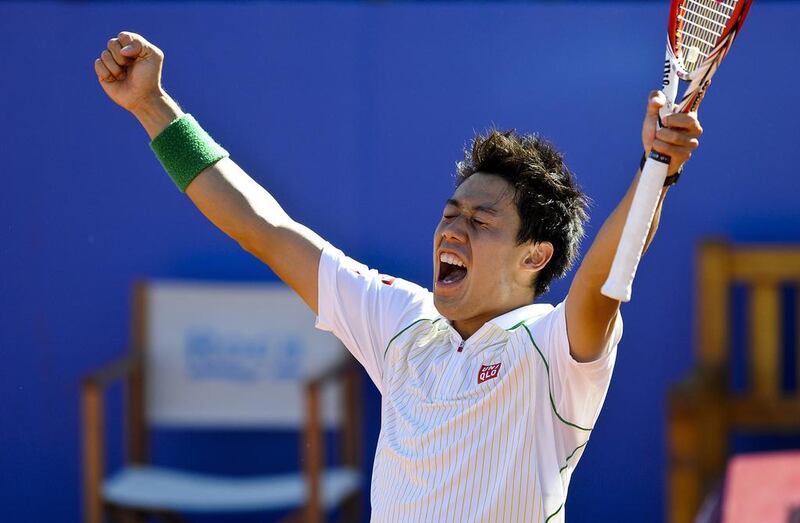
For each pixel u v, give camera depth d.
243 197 10.23
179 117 10.34
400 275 20.30
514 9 20.00
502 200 9.33
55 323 20.84
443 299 9.45
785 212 19.56
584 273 8.27
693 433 16.17
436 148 20.19
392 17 20.23
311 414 18.17
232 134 20.50
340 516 20.23
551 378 8.77
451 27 20.12
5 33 20.70
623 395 19.92
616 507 19.95
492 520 8.71
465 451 8.85
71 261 20.80
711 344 18.95
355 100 20.34
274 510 21.00
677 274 19.78
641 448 19.89
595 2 19.94
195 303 20.23
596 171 19.84
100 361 20.81
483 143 9.58
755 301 19.14
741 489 16.23
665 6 19.73
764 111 19.56
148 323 20.25
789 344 19.73
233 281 20.67
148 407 20.23
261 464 20.95
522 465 8.73
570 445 8.98
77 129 20.72
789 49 19.50
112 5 20.61
